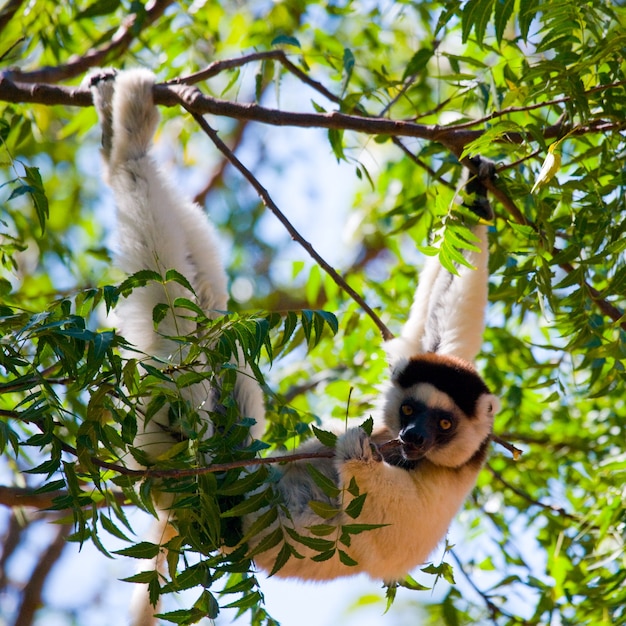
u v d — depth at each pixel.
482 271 10.12
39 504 9.71
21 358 6.55
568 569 10.53
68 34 12.28
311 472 6.62
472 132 9.09
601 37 8.24
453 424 9.48
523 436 12.68
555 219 8.66
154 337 8.41
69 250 13.15
